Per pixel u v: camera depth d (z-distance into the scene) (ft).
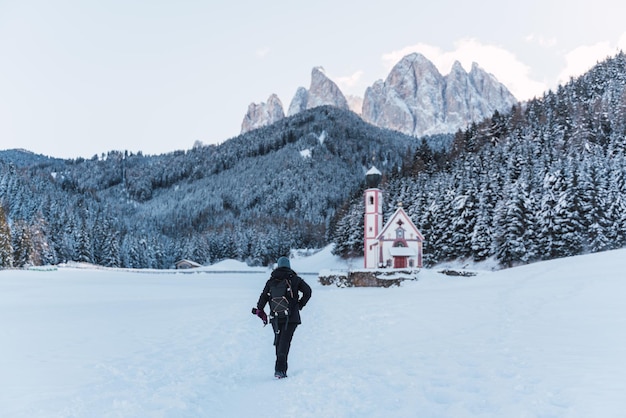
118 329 46.44
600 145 256.11
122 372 27.04
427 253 231.91
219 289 132.77
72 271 250.57
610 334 28.53
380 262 208.33
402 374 23.82
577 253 167.73
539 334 31.42
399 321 46.80
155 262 446.19
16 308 70.54
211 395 22.08
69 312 63.77
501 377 21.25
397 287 118.62
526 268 97.66
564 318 36.88
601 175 174.91
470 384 20.63
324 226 554.05
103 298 94.99
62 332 43.93
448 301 59.98
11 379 25.03
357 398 20.08
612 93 459.73
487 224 199.52
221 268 411.13
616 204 167.63
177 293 113.60
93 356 32.19
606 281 54.90
